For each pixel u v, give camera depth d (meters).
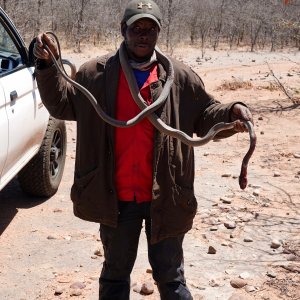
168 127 2.72
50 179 5.60
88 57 18.03
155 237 2.87
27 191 5.61
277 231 4.98
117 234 2.93
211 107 2.88
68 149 7.54
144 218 2.95
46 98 2.81
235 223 5.12
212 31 24.80
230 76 14.61
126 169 2.84
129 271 3.05
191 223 3.00
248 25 24.02
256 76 14.73
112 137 2.80
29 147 5.01
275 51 21.61
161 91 2.78
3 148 4.26
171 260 2.97
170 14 21.95
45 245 4.66
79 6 21.69
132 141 2.80
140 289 3.95
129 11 2.69
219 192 5.97
